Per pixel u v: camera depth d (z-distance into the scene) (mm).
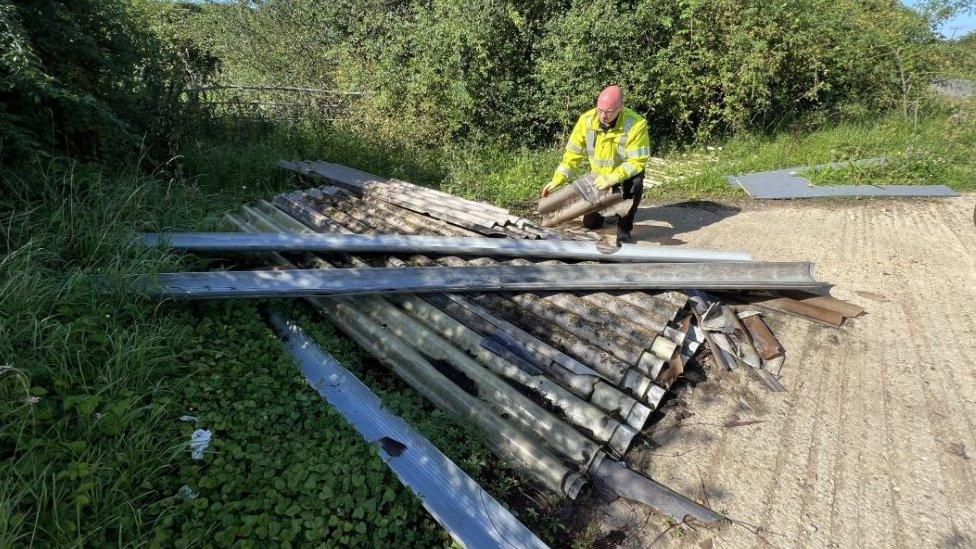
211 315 3697
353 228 5328
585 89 8750
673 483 2805
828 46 9852
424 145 8891
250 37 14445
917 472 2826
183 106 6879
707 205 6984
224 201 6141
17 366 2625
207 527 2289
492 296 4090
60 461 2359
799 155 8555
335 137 8438
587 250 4430
